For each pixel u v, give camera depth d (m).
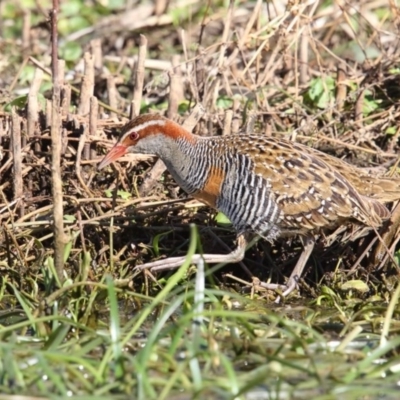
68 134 13.23
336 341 10.00
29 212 12.77
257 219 11.74
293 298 11.95
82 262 11.43
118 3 19.30
